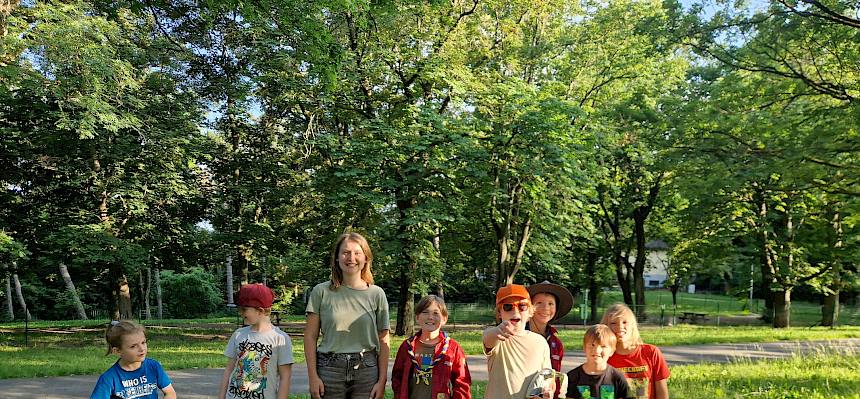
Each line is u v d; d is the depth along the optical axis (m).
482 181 20.84
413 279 21.53
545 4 23.78
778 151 15.78
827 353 14.17
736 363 12.64
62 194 23.61
